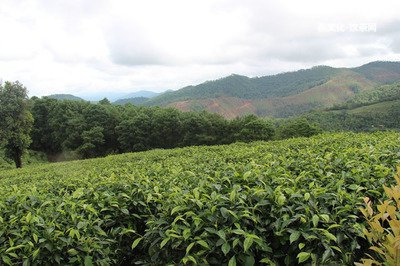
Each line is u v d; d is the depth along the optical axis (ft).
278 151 31.73
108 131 183.11
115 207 15.76
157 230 12.61
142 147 172.35
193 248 11.58
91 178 23.72
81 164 56.29
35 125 201.67
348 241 11.07
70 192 21.45
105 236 14.58
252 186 14.56
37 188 22.44
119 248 14.97
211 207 11.87
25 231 13.00
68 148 183.83
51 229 12.43
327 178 15.33
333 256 10.52
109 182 18.52
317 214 11.39
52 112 197.06
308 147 30.96
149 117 183.01
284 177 14.78
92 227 13.76
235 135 159.74
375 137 32.96
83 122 182.70
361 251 11.54
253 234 10.48
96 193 16.52
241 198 12.13
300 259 10.02
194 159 31.01
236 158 28.81
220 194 12.55
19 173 53.26
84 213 15.01
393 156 18.15
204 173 18.98
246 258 10.64
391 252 7.00
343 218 11.44
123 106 232.32
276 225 11.02
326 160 18.57
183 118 177.47
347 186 14.11
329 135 42.96
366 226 11.37
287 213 11.54
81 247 12.74
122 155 64.28
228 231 10.93
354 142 30.63
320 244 10.59
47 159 195.21
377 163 17.06
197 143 169.27
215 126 168.45
